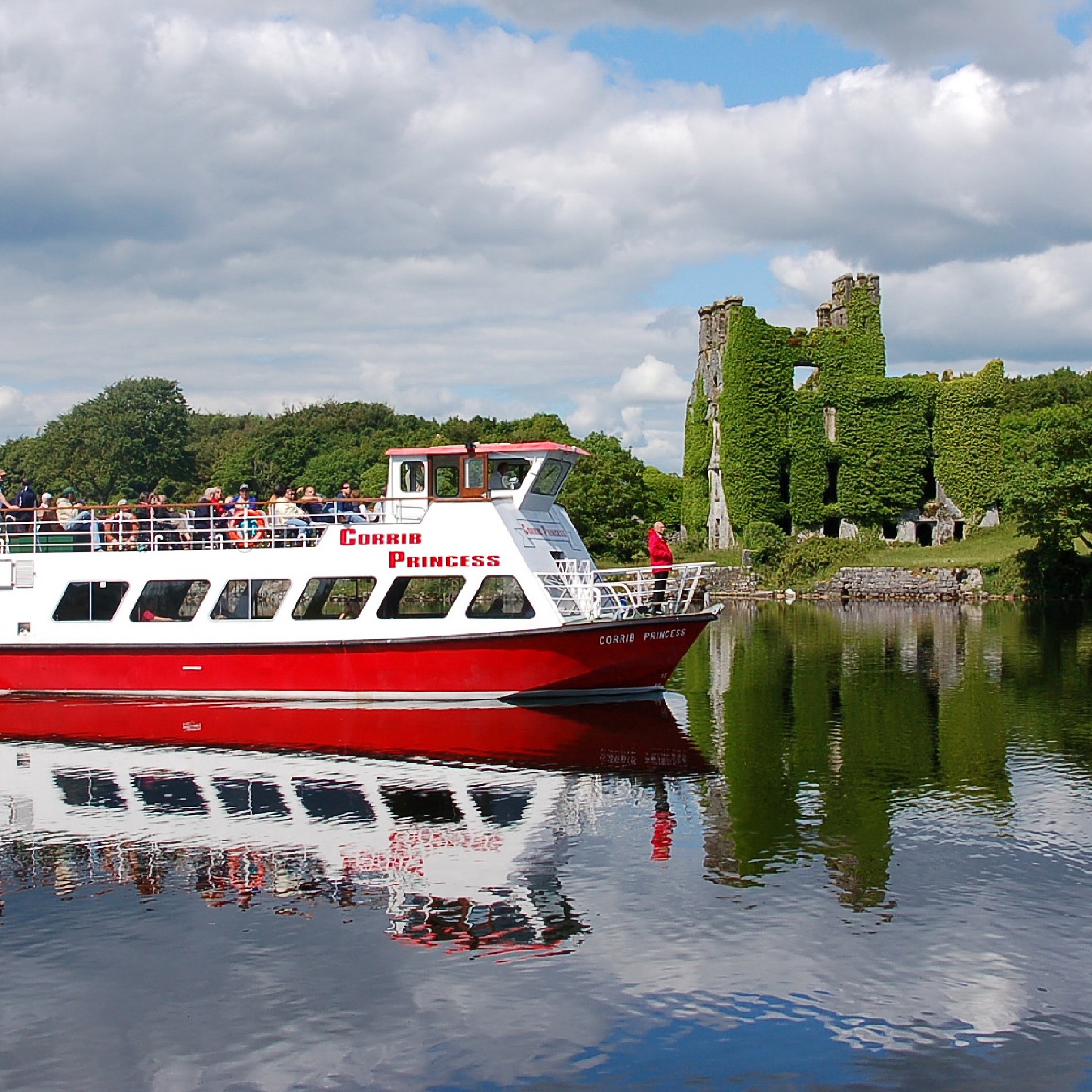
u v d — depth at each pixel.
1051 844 15.62
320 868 15.00
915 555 76.56
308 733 22.94
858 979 11.72
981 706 26.34
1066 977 11.73
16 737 22.91
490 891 14.09
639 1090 9.91
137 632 26.81
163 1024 11.04
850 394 82.38
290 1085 10.04
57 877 14.81
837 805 17.58
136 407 122.25
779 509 82.12
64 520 31.25
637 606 26.66
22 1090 9.99
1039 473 63.72
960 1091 9.85
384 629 25.66
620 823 16.69
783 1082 10.01
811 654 37.41
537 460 26.64
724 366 83.12
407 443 111.06
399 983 11.77
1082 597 63.53
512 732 22.95
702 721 24.23
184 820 17.12
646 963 12.12
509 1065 10.29
